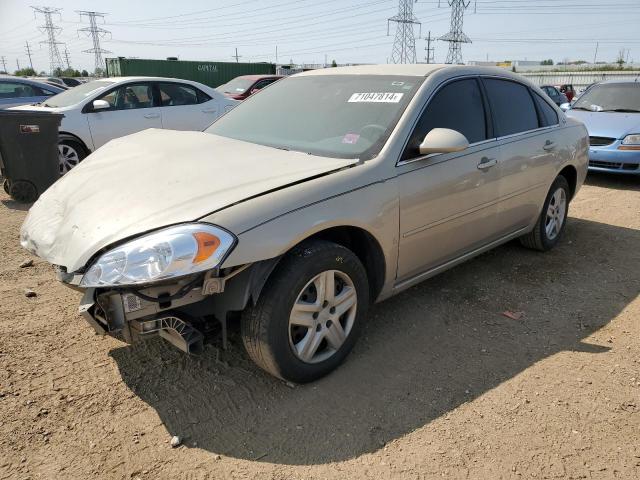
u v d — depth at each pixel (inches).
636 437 98.9
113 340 128.3
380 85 141.9
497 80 163.2
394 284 130.1
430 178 128.8
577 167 199.2
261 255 95.8
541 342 132.8
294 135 137.4
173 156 125.0
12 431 96.3
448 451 94.3
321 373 113.4
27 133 254.8
